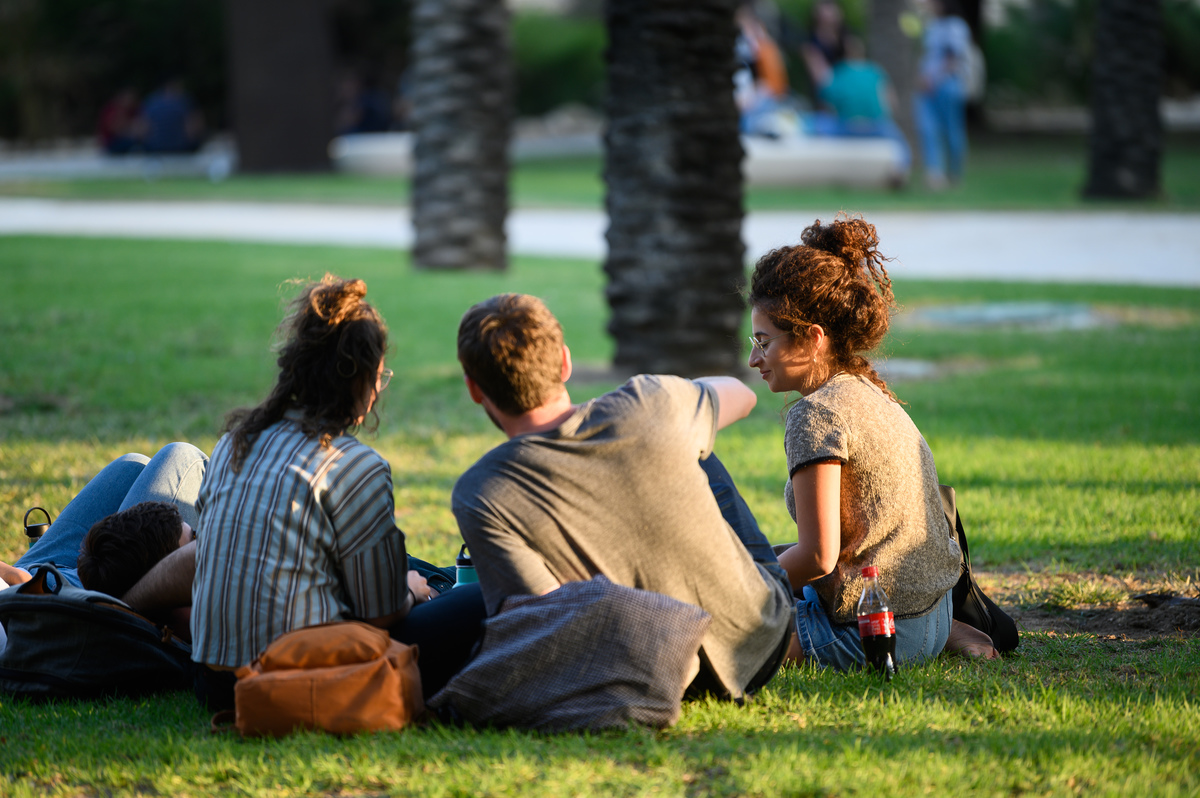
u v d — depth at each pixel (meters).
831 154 65.06
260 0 77.75
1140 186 59.00
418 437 19.70
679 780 7.99
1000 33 116.75
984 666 10.33
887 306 10.27
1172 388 22.70
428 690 9.53
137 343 26.30
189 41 109.75
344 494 9.05
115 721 9.39
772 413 22.02
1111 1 58.03
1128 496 15.85
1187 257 42.66
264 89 78.69
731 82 23.58
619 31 23.39
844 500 9.97
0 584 10.45
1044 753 8.21
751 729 8.86
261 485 8.99
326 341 9.23
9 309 29.61
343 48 112.19
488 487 8.77
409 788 7.86
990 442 18.91
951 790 7.74
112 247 43.84
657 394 8.98
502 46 39.72
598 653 8.66
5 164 91.44
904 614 10.09
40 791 8.09
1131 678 10.07
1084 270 40.31
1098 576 13.27
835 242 10.29
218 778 8.21
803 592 10.66
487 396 8.89
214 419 19.94
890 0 70.62
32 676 9.86
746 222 51.31
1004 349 27.34
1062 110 121.50
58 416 19.97
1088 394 22.36
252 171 79.56
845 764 8.13
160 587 10.05
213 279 36.44
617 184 23.89
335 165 81.25
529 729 8.77
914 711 9.12
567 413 9.03
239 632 8.97
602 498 8.77
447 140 39.53
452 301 33.41
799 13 103.56
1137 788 7.66
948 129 67.69
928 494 10.07
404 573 9.41
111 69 110.00
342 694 8.71
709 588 8.97
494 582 8.85
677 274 23.70
